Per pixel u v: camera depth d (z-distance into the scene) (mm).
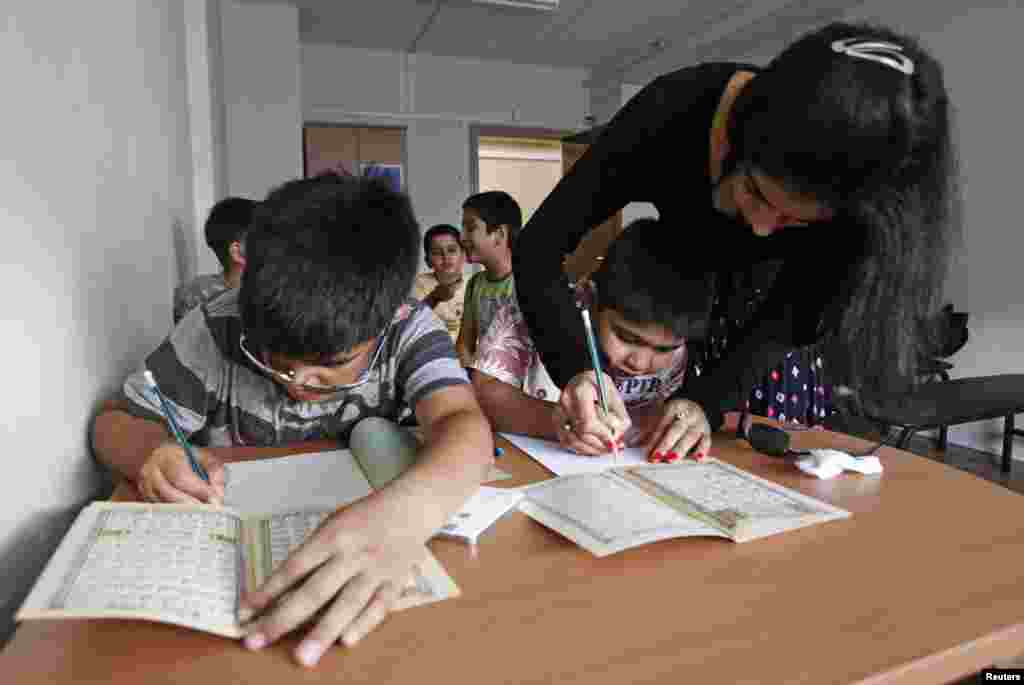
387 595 470
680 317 988
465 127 4840
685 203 968
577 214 986
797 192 638
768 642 445
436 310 3021
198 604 456
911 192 653
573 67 5023
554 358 999
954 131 680
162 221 1604
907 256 689
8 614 605
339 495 695
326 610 462
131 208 1181
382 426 886
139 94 1327
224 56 3293
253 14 3318
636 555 585
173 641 449
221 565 514
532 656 431
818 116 581
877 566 561
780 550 594
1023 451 3082
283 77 3381
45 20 731
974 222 3189
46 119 724
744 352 991
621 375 1138
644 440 946
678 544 609
